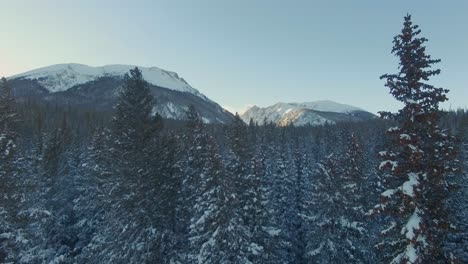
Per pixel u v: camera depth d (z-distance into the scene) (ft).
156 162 114.42
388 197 61.41
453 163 100.53
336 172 127.95
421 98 63.00
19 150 152.66
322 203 127.95
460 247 112.06
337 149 265.54
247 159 122.42
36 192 147.23
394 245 63.72
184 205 121.39
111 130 139.95
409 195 58.44
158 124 124.06
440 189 61.21
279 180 161.99
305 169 172.35
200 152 119.65
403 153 63.77
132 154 115.44
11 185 106.11
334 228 124.06
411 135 61.93
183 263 114.42
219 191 105.40
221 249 103.91
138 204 110.01
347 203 124.16
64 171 183.73
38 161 169.68
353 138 135.33
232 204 106.22
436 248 58.34
